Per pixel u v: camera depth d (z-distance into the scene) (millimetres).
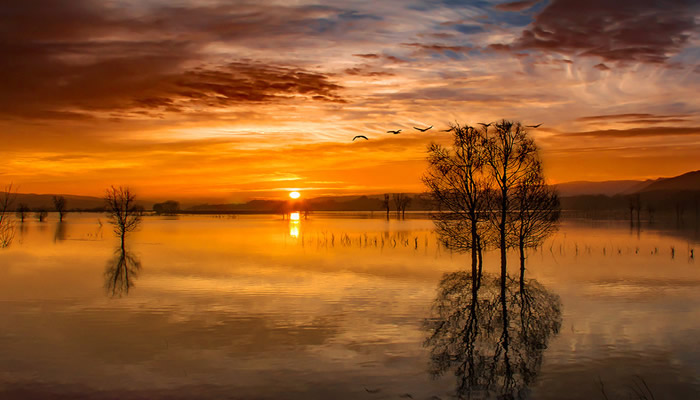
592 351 21219
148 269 44594
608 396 16609
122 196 61656
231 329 24094
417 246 67875
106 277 39969
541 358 20359
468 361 19906
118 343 21875
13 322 25422
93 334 23266
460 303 30438
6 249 63750
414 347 21672
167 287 35219
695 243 73125
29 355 20250
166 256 55656
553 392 17000
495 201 39344
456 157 41500
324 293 33031
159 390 16797
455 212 40969
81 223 141625
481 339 22984
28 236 86438
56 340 22281
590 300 31547
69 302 30234
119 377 17922
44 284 36625
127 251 61500
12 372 18375
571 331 24328
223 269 44500
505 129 39375
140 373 18297
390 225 136375
